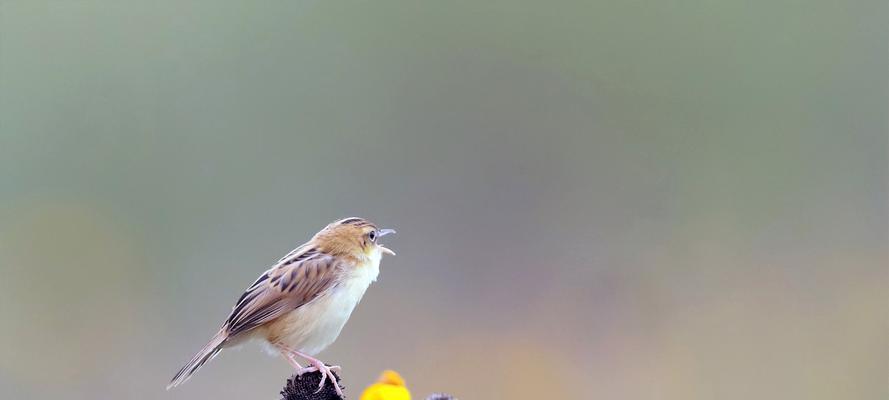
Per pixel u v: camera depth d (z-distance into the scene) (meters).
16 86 12.51
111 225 12.31
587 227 13.48
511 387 11.98
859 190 13.48
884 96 13.74
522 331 12.49
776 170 13.70
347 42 13.63
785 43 14.00
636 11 14.04
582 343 12.44
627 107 13.87
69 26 12.78
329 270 7.83
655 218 13.53
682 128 13.82
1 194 12.26
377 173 13.48
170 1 13.10
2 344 11.47
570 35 13.98
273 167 13.18
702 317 12.58
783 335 12.41
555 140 13.74
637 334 12.48
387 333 12.34
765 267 13.07
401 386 5.60
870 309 12.54
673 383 11.96
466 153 13.64
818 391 11.57
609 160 13.73
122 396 11.34
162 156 12.84
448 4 13.88
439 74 13.77
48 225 12.09
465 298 12.95
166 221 12.62
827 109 13.88
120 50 12.89
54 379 11.36
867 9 13.95
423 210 13.39
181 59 13.09
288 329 7.70
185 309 12.16
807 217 13.41
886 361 12.12
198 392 11.30
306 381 6.43
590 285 12.91
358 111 13.59
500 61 13.86
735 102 13.89
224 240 12.73
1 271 11.81
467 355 12.21
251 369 11.47
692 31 13.97
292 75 13.41
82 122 12.65
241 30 13.30
